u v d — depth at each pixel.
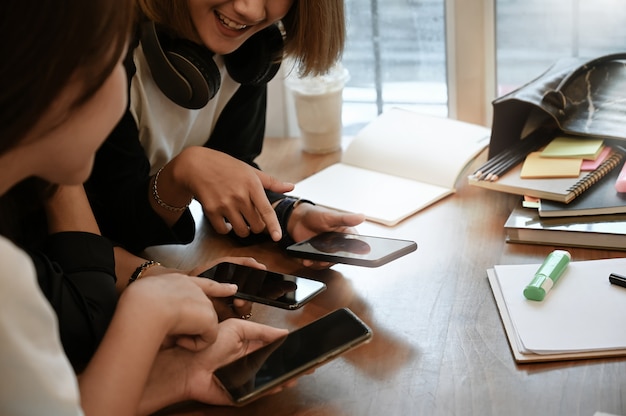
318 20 1.30
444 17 1.80
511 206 1.36
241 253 1.30
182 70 1.24
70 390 0.73
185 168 1.23
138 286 0.91
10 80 0.68
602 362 0.94
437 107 1.89
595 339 0.96
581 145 1.37
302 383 0.95
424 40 1.84
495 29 1.77
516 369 0.95
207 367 0.93
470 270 1.17
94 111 0.74
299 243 1.21
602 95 1.44
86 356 1.00
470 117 1.85
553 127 1.46
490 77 1.81
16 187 1.01
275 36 1.35
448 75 1.83
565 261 1.10
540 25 1.74
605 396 0.89
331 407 0.91
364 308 1.10
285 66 1.80
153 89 1.33
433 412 0.89
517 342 0.98
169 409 0.93
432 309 1.08
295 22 1.32
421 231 1.31
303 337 0.93
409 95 1.90
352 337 0.91
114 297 1.04
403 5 1.82
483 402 0.90
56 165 0.77
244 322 0.98
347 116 1.95
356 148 1.56
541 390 0.91
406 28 1.84
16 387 0.71
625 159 1.35
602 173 1.31
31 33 0.67
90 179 1.28
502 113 1.43
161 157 1.42
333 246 1.19
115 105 0.77
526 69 1.79
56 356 0.73
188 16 1.22
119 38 0.72
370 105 1.94
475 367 0.96
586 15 1.70
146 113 1.33
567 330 0.98
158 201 1.27
